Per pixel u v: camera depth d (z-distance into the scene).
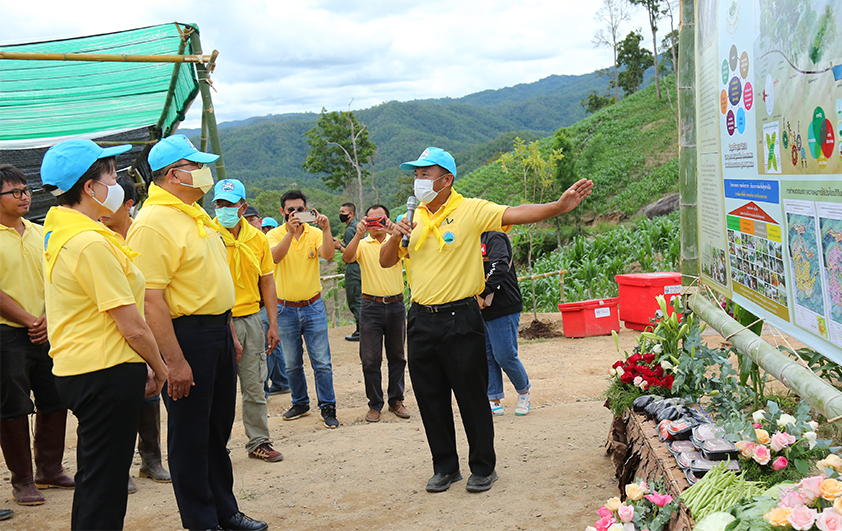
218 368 3.12
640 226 18.70
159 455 4.29
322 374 5.56
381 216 5.58
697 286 3.95
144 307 2.83
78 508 2.56
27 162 7.02
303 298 5.50
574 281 13.78
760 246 2.82
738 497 2.27
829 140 2.08
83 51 5.61
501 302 5.02
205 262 2.98
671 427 2.87
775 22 2.49
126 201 3.87
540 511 3.19
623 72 69.25
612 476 3.56
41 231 3.96
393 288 5.67
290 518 3.43
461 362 3.55
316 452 4.67
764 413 2.66
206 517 3.00
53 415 3.96
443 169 3.52
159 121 6.94
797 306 2.46
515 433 4.73
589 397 5.97
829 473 2.04
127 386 2.53
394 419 5.77
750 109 2.84
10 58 4.58
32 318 3.65
